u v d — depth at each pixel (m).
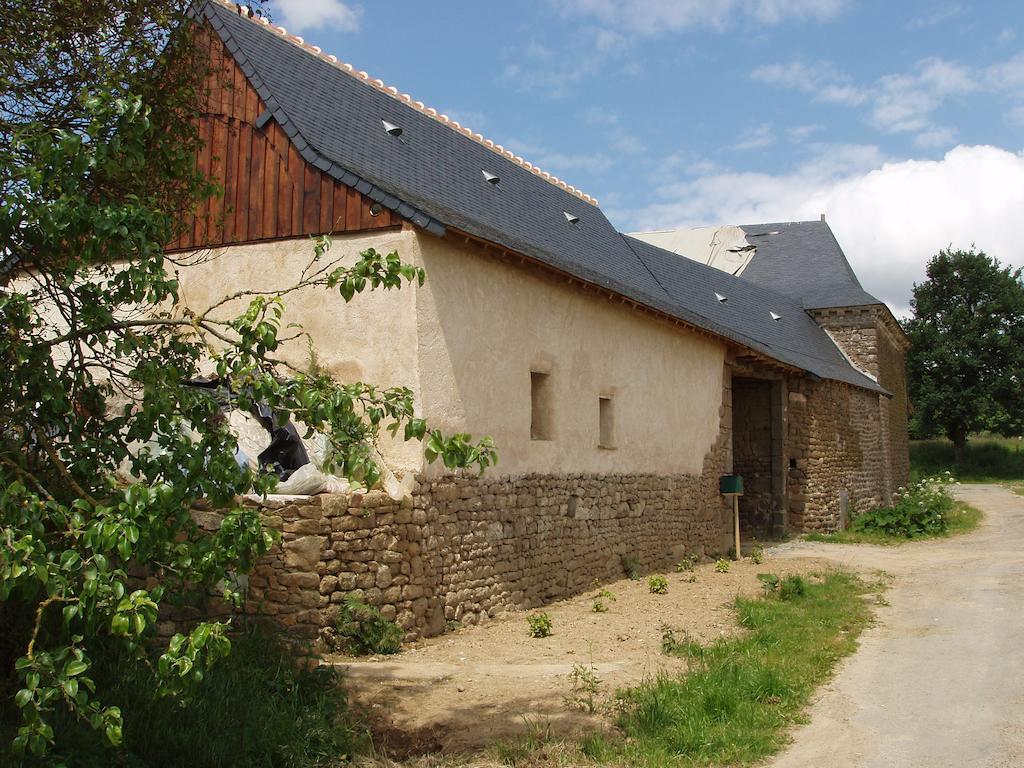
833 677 7.33
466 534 9.38
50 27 5.18
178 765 4.90
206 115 9.98
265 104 9.66
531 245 11.81
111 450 4.41
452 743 5.65
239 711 5.48
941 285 43.59
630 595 11.23
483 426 9.72
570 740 5.63
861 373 25.53
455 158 13.54
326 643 7.64
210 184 5.89
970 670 7.50
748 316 21.72
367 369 9.02
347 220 9.19
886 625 9.43
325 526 7.76
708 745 5.51
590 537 11.83
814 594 10.96
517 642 8.48
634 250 19.00
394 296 8.94
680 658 7.75
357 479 4.63
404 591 8.45
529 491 10.54
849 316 26.44
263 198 9.66
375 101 12.72
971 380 42.78
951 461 45.12
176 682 3.70
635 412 13.19
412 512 8.62
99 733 4.79
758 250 30.22
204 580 4.45
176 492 4.01
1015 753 5.46
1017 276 42.53
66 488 4.45
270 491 4.41
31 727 3.29
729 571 13.65
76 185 4.18
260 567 7.52
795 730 5.95
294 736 5.39
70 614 3.37
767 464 19.53
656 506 13.72
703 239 30.84
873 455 24.53
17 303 4.11
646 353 13.62
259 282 9.60
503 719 6.02
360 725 5.80
